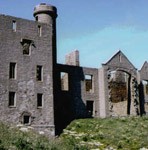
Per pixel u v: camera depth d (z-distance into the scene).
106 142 34.34
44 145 28.56
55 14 46.78
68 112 46.19
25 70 38.28
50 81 39.94
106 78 50.06
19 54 38.22
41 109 38.44
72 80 47.69
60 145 30.14
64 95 46.41
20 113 36.91
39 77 39.53
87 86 51.41
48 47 40.69
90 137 36.19
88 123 43.06
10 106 36.47
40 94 38.97
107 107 49.00
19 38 38.56
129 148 32.06
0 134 28.86
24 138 28.78
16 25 38.66
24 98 37.56
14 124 36.12
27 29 39.38
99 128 40.44
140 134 37.06
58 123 44.00
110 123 42.81
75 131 40.28
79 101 47.69
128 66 52.97
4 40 37.47
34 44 39.53
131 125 41.53
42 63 39.72
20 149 26.06
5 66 37.00
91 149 30.48
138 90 53.72
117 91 53.44
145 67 55.59
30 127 36.44
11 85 37.00
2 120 35.59
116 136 36.47
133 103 52.22
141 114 53.25
